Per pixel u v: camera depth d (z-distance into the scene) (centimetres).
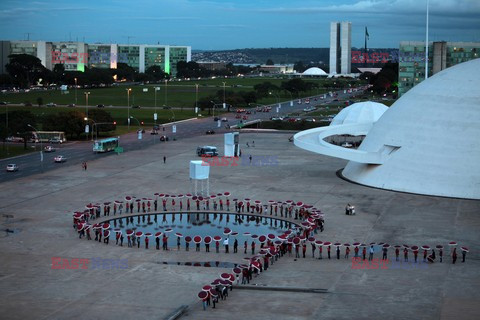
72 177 13900
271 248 8150
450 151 12156
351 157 12912
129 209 11112
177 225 10238
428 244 8900
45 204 11319
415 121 12744
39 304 6575
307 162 16112
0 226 9856
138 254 8481
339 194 12169
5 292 6944
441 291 6850
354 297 6700
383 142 13100
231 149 16800
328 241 9081
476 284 7081
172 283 7238
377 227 9800
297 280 7300
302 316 6197
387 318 6109
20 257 8288
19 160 16488
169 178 13762
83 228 9256
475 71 12938
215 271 7675
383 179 12731
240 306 6481
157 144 19688
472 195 11744
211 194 12162
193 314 6275
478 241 9038
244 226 10194
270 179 13712
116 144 18525
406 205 11250
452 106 12494
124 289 7031
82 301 6656
